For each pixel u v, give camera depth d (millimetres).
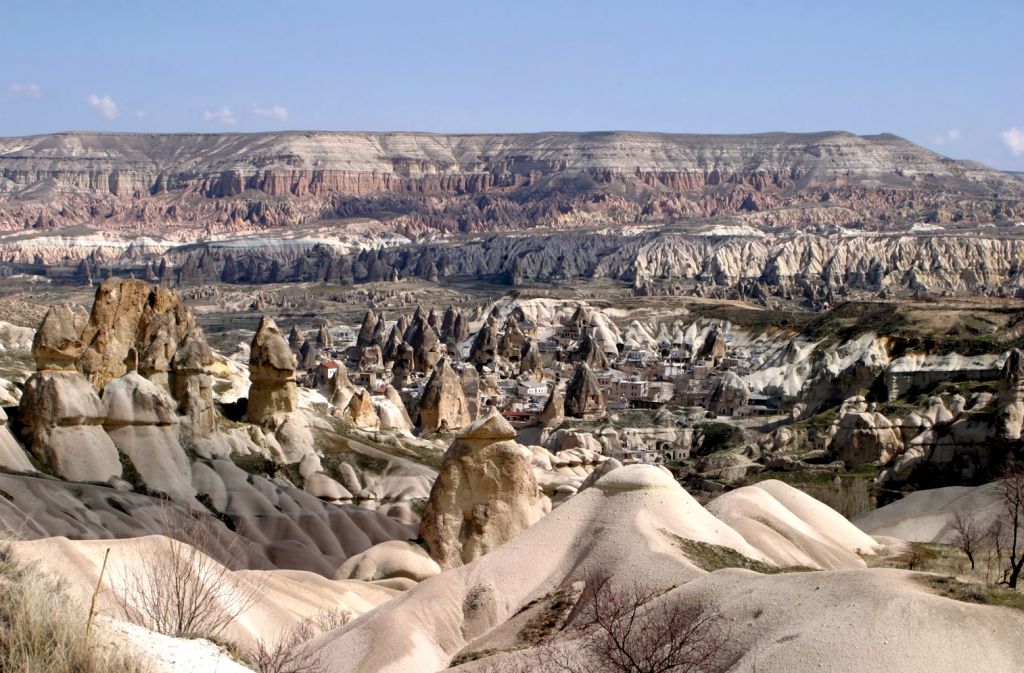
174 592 69625
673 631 61688
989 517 116688
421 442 173750
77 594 61125
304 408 163250
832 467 174125
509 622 75062
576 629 70875
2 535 60906
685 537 80625
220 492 128750
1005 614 58312
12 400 131875
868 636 56812
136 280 143625
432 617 76250
